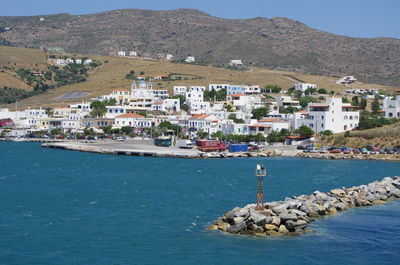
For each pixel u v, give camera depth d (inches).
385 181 5265.8
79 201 4771.2
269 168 7219.5
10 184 5708.7
